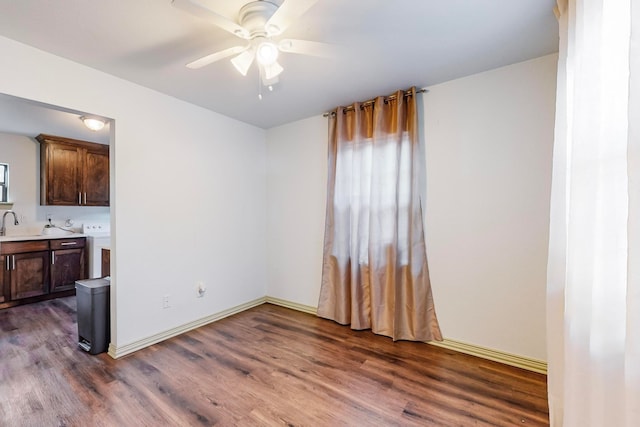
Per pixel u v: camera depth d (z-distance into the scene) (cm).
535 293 218
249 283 358
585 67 112
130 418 166
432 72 234
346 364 225
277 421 164
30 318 319
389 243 274
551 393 151
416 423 163
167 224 272
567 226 140
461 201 246
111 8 157
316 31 180
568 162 144
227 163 330
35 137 405
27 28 174
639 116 78
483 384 200
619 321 95
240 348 252
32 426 159
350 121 302
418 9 160
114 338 238
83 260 416
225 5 156
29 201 406
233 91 264
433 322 259
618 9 99
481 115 236
